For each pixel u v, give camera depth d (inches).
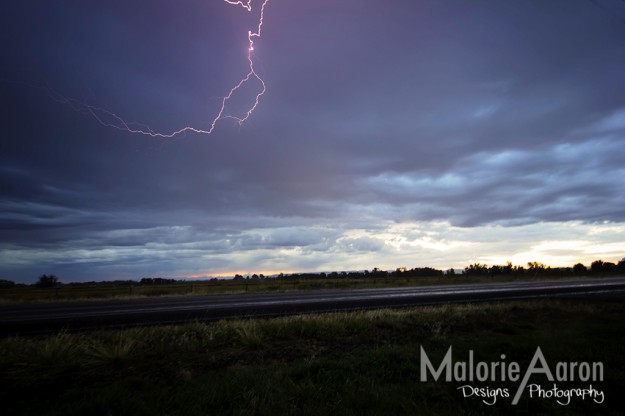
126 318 489.4
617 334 418.9
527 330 463.5
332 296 892.0
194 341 360.2
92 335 370.9
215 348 353.1
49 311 608.7
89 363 290.2
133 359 307.3
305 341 391.5
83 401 210.7
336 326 432.8
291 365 298.8
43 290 1680.6
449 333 443.2
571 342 376.5
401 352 327.9
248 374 257.6
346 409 206.4
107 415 194.7
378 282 1865.2
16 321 464.8
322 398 223.6
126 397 214.8
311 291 1179.9
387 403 217.6
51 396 231.1
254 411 199.6
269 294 1043.9
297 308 606.9
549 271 3041.3
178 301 805.2
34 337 371.2
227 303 707.4
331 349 359.9
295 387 238.1
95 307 680.4
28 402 221.0
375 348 354.3
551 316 590.6
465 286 1347.2
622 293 960.9
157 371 280.7
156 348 334.0
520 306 663.8
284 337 404.8
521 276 2475.4
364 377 258.8
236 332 393.7
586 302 772.6
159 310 589.9
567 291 1007.0
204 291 1262.3
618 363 315.6
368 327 452.8
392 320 485.7
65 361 289.4
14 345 315.6
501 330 460.4
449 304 680.4
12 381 253.4
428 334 434.6
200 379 255.9
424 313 548.4
